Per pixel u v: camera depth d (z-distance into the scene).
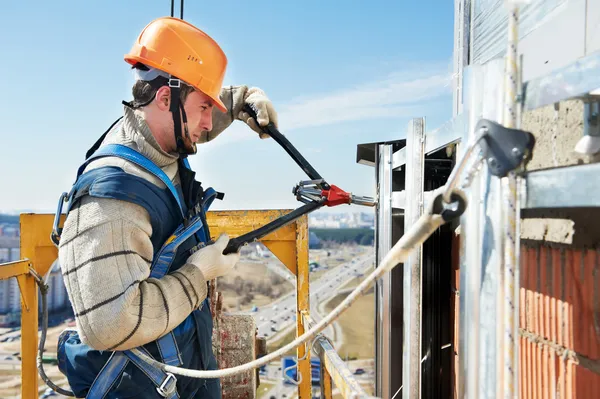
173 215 1.56
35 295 2.53
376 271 0.89
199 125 1.68
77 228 1.35
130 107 1.56
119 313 1.28
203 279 1.53
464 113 0.99
